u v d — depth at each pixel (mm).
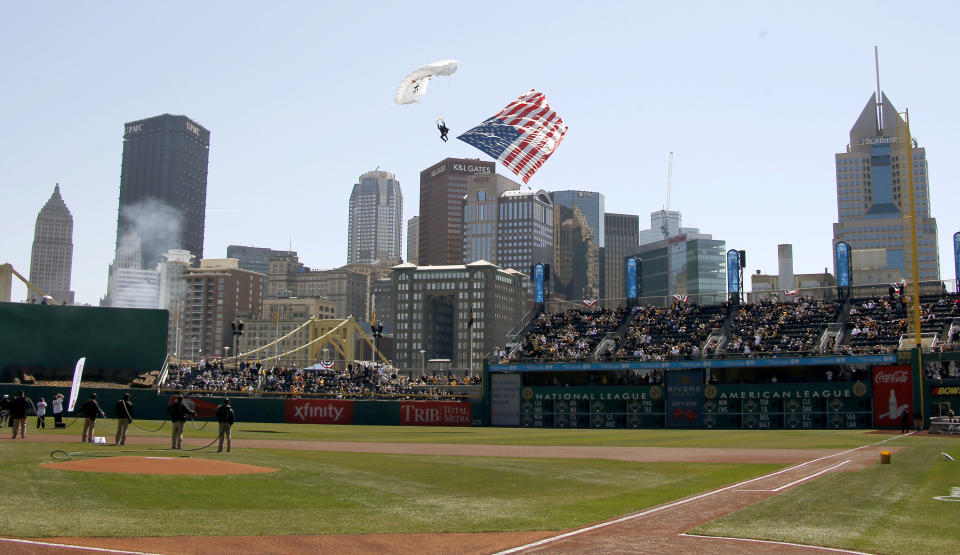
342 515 21750
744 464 39094
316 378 114812
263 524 20047
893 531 19375
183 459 35344
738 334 98625
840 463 38031
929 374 84438
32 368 94750
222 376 113312
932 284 97000
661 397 93688
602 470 35625
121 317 99688
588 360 98812
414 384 113375
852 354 84125
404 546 17859
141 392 90562
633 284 115125
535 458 42469
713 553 16969
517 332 116500
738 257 107375
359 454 42844
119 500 22969
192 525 19562
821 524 20375
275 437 60938
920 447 48969
